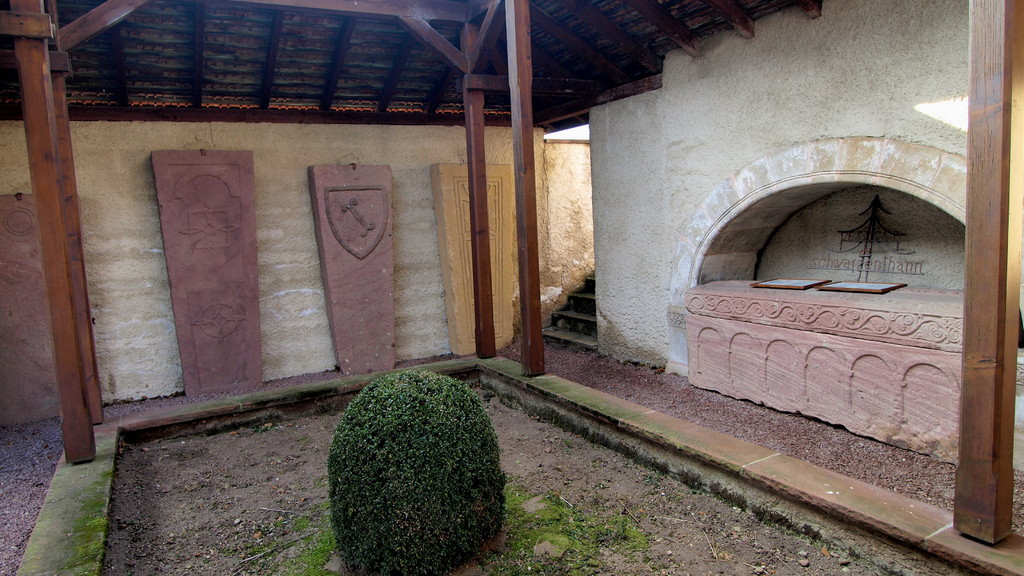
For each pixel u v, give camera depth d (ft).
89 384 14.78
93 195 18.37
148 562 9.75
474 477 9.19
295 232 21.20
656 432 12.05
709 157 16.69
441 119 23.36
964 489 7.75
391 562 8.73
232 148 20.21
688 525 10.05
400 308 22.91
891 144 12.37
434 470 8.73
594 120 21.01
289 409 16.92
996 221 7.14
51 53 13.82
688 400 16.12
